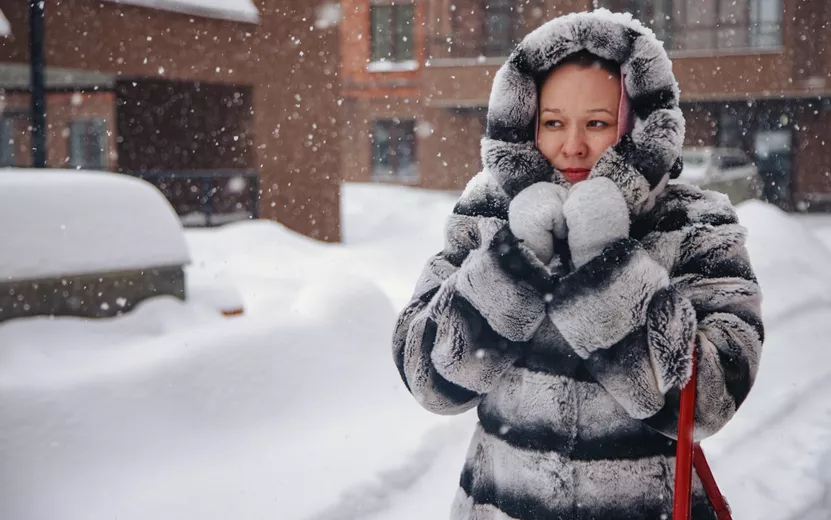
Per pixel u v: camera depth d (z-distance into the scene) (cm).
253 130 1564
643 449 174
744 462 451
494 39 3016
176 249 543
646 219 179
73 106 2975
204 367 445
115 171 1575
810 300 855
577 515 172
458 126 3075
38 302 482
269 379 463
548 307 171
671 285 167
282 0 1565
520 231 175
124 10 1313
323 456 421
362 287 552
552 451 175
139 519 356
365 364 504
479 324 175
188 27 1413
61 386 399
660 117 171
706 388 165
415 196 2403
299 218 1614
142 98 1655
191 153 1631
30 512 356
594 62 179
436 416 475
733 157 2103
